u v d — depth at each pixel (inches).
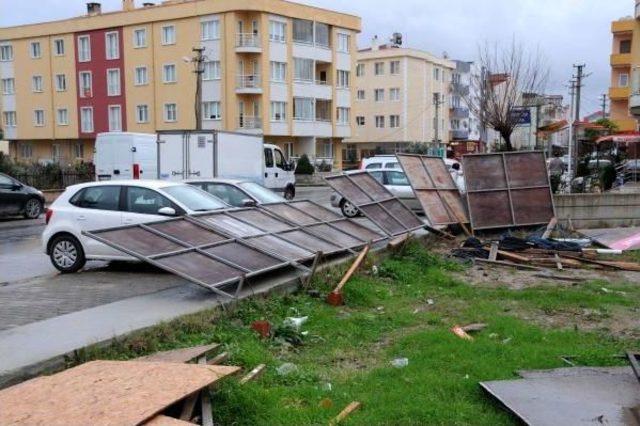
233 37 1940.2
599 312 323.3
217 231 370.0
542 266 469.1
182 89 2052.2
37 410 156.7
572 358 237.6
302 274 375.6
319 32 2130.9
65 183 1189.1
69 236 426.3
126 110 2177.7
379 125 2957.7
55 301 327.3
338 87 2215.8
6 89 2439.7
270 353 250.7
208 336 263.7
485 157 644.1
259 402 193.9
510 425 178.7
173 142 808.3
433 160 666.2
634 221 659.4
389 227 534.3
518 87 1551.4
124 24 2139.5
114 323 264.4
